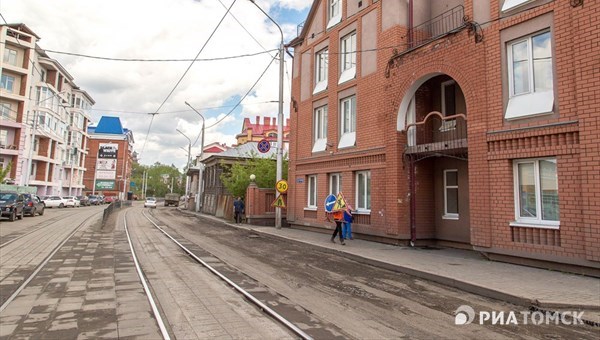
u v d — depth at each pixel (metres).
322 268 9.70
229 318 5.50
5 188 36.44
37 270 8.68
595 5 8.04
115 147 86.94
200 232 18.59
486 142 10.11
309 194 19.20
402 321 5.54
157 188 129.75
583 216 8.00
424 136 13.59
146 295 6.65
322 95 18.23
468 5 11.02
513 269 8.80
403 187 13.24
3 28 43.91
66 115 62.50
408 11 14.17
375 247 12.66
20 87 46.25
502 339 4.88
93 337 4.68
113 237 15.48
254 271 9.04
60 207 47.19
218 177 34.72
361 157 15.13
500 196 9.70
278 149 19.22
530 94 9.38
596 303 6.05
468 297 6.99
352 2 16.62
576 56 8.31
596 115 7.88
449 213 13.12
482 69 10.41
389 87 13.90
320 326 5.23
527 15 9.42
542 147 8.88
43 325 5.10
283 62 19.41
